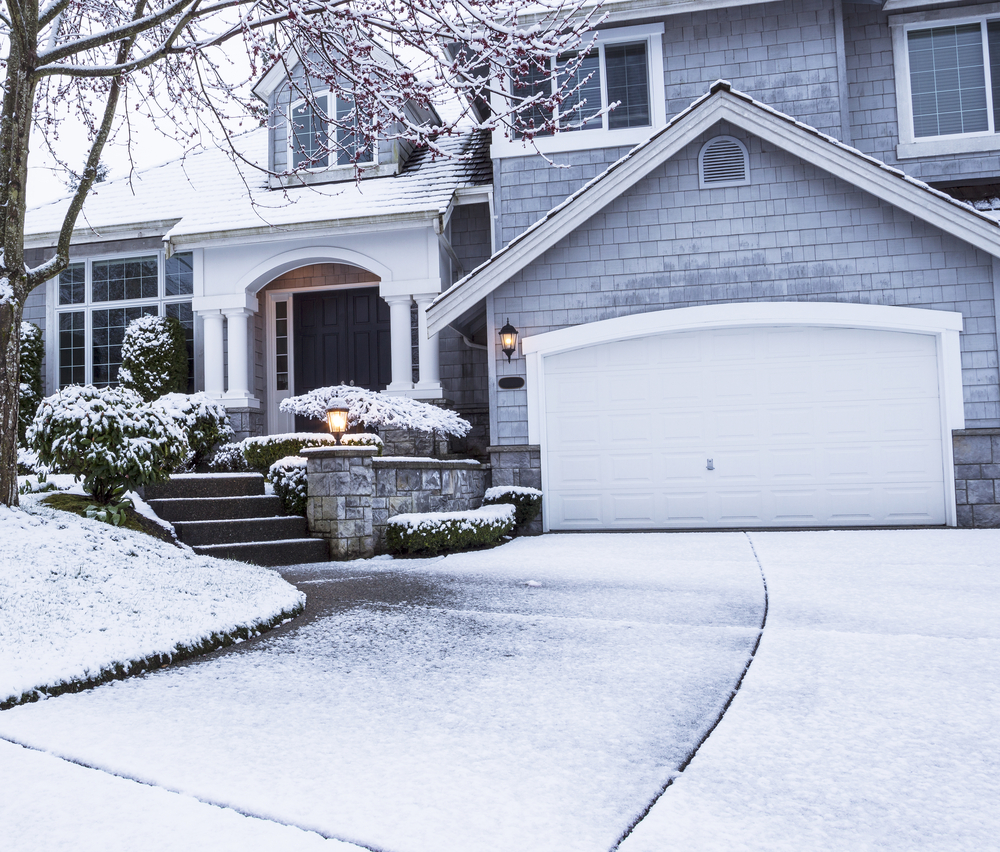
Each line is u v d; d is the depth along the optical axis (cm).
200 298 1404
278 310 1547
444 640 455
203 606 495
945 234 1045
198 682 379
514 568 741
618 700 339
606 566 734
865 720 311
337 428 1005
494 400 1153
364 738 296
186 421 1134
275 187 1447
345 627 496
